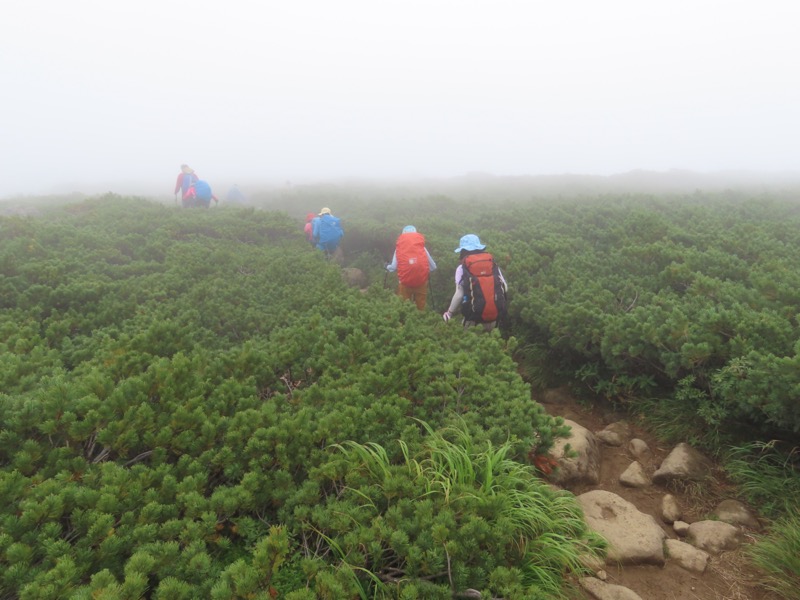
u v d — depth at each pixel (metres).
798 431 3.41
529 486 2.83
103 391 2.98
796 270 5.88
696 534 3.20
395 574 2.23
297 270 7.89
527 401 3.65
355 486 2.57
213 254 8.25
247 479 2.45
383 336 4.65
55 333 4.58
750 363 3.71
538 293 6.57
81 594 1.64
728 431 4.04
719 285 5.39
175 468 2.61
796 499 3.28
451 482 2.66
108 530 2.03
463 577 2.07
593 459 4.10
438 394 3.73
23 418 2.55
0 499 2.09
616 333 4.85
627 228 9.12
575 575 2.73
